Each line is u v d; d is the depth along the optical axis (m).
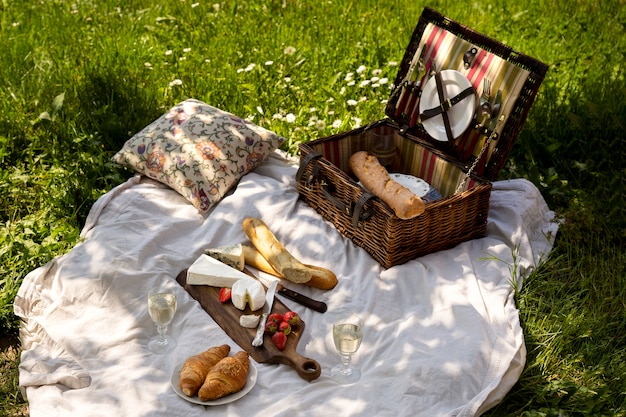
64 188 2.27
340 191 2.00
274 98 2.76
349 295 1.82
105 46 3.08
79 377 1.58
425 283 1.83
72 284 1.81
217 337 1.69
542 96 2.75
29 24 3.31
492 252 1.98
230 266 1.89
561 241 2.09
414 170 2.22
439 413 1.51
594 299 1.92
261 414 1.50
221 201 2.13
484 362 1.62
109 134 2.53
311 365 1.60
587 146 2.52
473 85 2.03
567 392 1.61
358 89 2.80
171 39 3.21
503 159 1.99
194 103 2.38
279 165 2.33
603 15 3.35
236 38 3.18
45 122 2.52
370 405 1.51
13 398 1.67
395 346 1.67
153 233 1.99
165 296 1.59
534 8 3.43
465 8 3.44
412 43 2.24
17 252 2.05
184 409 1.50
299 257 1.97
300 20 3.34
